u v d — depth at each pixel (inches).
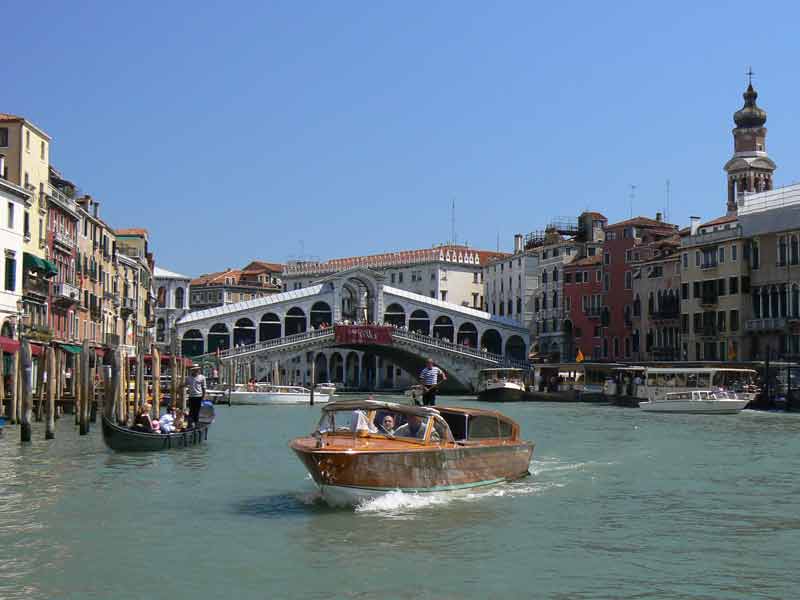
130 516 724.7
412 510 745.0
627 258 3388.3
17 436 1336.1
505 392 2930.6
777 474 992.9
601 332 3499.0
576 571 567.8
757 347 2706.7
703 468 1042.1
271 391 2765.7
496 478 871.7
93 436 1344.7
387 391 4028.1
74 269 2314.2
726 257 2812.5
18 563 581.0
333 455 709.3
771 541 652.1
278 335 3799.2
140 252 3469.5
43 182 2046.0
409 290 4660.4
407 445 762.8
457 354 3481.8
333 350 4372.5
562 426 1745.8
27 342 1232.8
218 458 1104.2
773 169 3361.2
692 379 2391.7
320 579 545.6
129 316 3065.9
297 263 5206.7
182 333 3513.8
